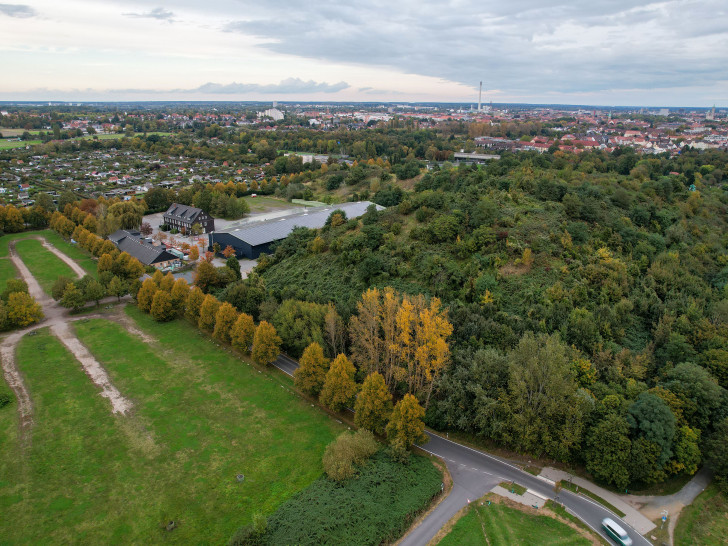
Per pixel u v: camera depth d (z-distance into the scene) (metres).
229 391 79.12
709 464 57.31
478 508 54.59
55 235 180.88
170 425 69.75
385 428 67.75
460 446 65.88
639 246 103.81
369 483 57.19
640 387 62.44
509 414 61.50
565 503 55.09
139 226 190.25
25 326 103.75
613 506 54.41
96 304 117.69
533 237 100.50
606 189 136.00
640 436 55.59
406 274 98.38
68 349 93.44
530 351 61.81
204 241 172.38
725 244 122.31
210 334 101.06
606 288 86.94
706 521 52.25
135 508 54.50
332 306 85.75
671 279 93.69
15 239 174.38
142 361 89.00
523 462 62.28
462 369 67.44
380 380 65.25
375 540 49.25
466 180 138.00
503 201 117.44
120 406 74.31
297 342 85.56
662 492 56.47
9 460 61.91
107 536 50.69
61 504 54.81
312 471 60.81
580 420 57.84
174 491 57.12
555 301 83.44
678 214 130.00
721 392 61.19
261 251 162.00
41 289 126.44
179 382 81.75
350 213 177.75
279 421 71.31
